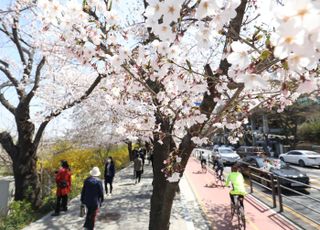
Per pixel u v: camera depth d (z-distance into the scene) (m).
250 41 2.02
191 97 3.99
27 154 10.80
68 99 11.55
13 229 8.06
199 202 11.24
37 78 10.71
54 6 2.96
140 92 4.40
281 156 28.17
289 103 3.77
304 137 35.66
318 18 0.96
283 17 1.00
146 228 8.03
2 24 10.41
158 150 5.34
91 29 3.16
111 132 20.09
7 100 11.20
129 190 14.10
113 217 9.20
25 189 10.56
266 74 1.98
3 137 10.87
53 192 12.23
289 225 7.98
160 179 5.30
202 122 3.42
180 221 8.47
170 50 2.66
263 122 34.31
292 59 1.22
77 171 18.53
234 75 1.94
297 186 12.56
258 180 15.22
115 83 4.69
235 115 3.69
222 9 1.93
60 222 8.78
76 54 3.22
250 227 7.97
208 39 2.19
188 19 2.51
